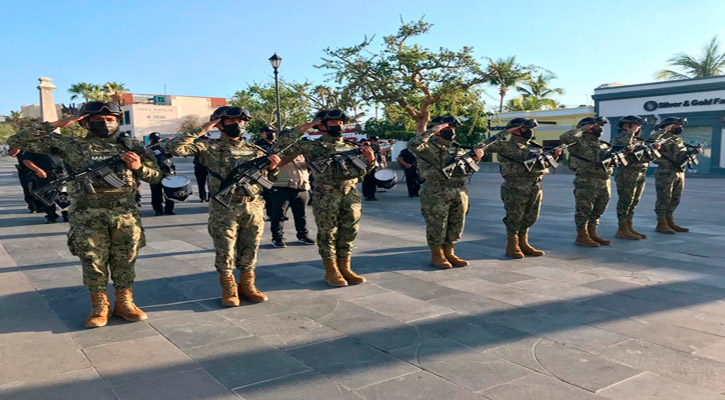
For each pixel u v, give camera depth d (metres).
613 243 8.18
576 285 5.73
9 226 10.05
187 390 3.32
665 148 8.88
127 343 4.09
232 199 4.97
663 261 6.89
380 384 3.39
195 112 63.81
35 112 66.56
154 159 4.82
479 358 3.80
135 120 57.69
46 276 6.18
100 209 4.41
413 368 3.64
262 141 8.89
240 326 4.48
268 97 34.34
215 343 4.09
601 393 3.26
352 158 5.52
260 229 5.16
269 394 3.26
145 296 5.38
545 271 6.38
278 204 7.89
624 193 8.45
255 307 5.01
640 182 8.48
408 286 5.74
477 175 28.05
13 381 3.42
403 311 4.87
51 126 4.24
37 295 5.39
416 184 16.03
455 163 6.25
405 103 23.27
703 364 3.69
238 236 5.12
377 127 32.75
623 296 5.32
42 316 4.73
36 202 11.72
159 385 3.38
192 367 3.65
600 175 7.74
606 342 4.11
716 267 6.55
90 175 4.26
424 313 4.80
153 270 6.49
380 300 5.22
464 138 29.73
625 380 3.44
